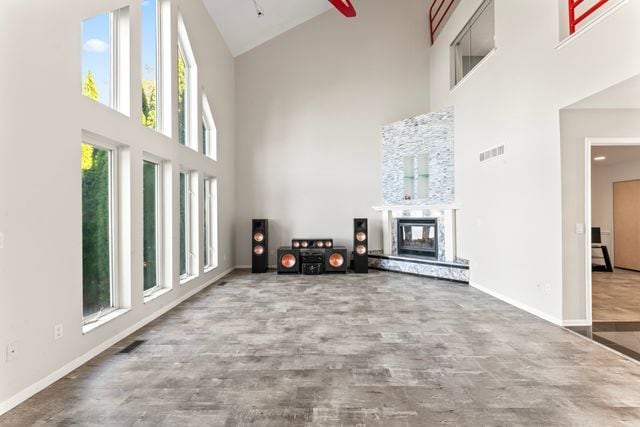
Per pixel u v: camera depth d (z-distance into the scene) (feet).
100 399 7.56
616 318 13.21
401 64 26.71
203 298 17.01
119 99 12.13
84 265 10.53
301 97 26.78
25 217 7.74
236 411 7.07
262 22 24.39
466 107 19.94
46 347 8.23
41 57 8.19
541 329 12.07
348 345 10.71
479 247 18.65
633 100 11.37
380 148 26.66
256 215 26.73
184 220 18.30
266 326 12.63
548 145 12.87
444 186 22.21
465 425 6.57
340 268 24.14
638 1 9.23
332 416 6.88
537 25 13.37
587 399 7.49
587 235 12.37
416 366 9.18
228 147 24.94
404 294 17.74
